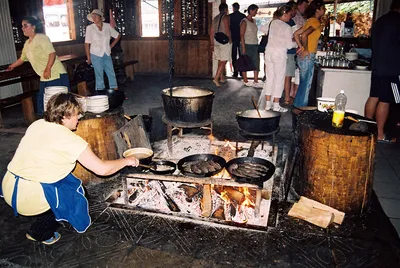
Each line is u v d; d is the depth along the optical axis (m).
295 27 6.12
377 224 2.69
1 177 3.55
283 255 2.32
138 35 9.85
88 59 6.54
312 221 2.64
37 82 7.33
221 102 6.68
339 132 2.68
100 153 3.33
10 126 5.36
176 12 9.24
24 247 2.44
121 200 3.07
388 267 2.21
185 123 3.66
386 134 4.77
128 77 9.10
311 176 2.89
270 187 3.21
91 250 2.39
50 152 2.20
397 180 3.51
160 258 2.30
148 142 3.73
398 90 4.24
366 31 7.78
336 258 2.29
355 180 2.73
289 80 6.48
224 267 2.21
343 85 5.27
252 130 3.44
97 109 3.34
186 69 9.66
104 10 9.14
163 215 2.77
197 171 2.90
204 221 2.68
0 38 6.47
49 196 2.24
